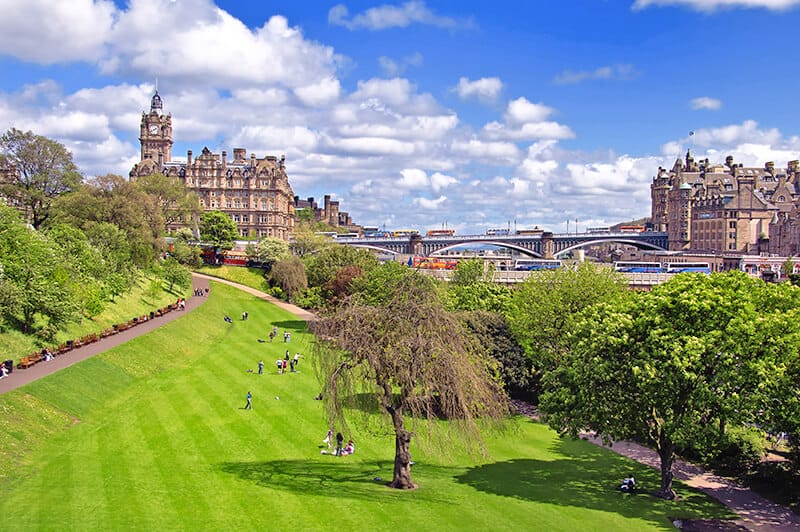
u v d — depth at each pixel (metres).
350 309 47.56
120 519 39.72
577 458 59.31
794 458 53.84
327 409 47.31
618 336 51.56
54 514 39.75
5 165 136.12
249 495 44.88
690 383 48.19
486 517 43.06
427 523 41.50
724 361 47.00
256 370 86.44
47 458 49.78
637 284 154.62
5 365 67.31
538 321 79.50
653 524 44.09
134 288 126.38
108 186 151.00
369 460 54.91
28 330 78.88
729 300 49.97
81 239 106.44
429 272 132.88
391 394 47.72
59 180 140.88
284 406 69.00
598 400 51.69
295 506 43.25
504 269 193.88
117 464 49.50
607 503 47.66
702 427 47.53
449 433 47.62
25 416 55.38
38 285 78.31
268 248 197.88
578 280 82.88
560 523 43.00
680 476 55.25
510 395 80.25
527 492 49.03
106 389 69.50
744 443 55.84
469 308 95.62
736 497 50.44
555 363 76.38
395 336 45.50
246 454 54.12
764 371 45.72
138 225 136.75
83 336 86.31
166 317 113.56
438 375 44.62
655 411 53.03
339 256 155.12
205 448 54.84
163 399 69.06
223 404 68.31
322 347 47.56
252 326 125.69
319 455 55.09
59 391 63.12
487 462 56.72
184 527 39.28
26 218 140.12
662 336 49.03
